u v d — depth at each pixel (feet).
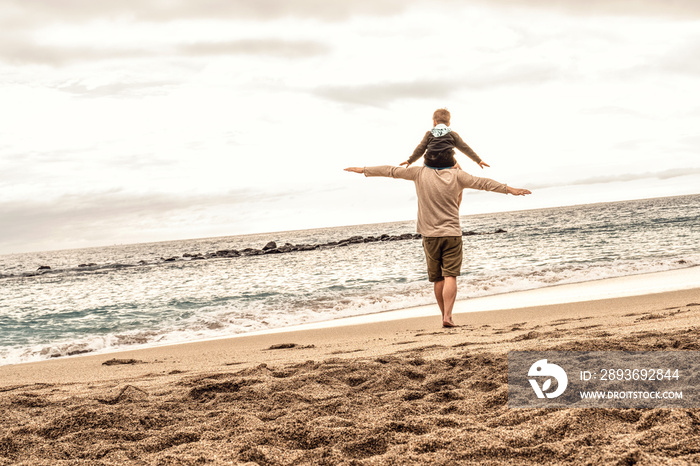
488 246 99.45
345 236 290.97
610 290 36.60
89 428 8.50
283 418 8.56
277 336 27.71
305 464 6.57
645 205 330.34
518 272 51.49
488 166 20.35
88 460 6.99
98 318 47.26
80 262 189.78
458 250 21.21
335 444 7.29
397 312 36.19
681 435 6.31
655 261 51.44
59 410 9.77
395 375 11.12
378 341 20.53
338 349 19.02
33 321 47.78
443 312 22.18
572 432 6.94
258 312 41.68
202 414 9.13
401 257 98.63
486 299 37.78
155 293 64.80
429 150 20.13
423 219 21.12
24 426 8.66
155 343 32.04
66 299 64.95
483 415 8.07
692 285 35.01
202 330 35.50
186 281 78.84
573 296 35.22
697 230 94.17
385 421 7.95
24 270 142.82
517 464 6.14
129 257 203.72
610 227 128.36
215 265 110.83
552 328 18.81
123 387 12.34
